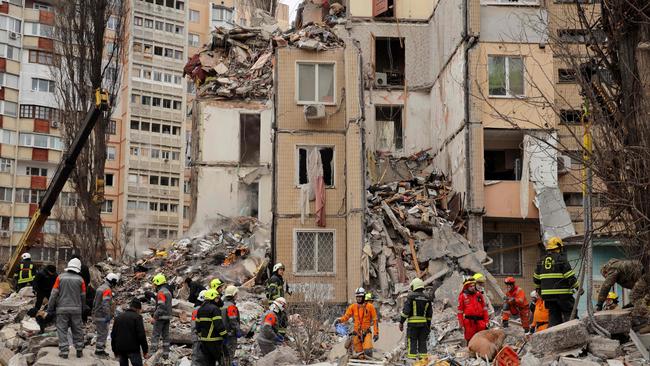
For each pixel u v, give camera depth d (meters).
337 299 26.94
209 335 15.41
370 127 33.38
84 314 20.06
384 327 20.52
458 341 19.67
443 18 31.83
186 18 74.19
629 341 13.37
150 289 27.30
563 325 13.58
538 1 28.94
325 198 27.78
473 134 28.11
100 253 33.59
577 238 26.19
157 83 71.44
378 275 25.78
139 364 15.55
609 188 12.90
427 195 29.33
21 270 27.34
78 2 35.72
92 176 34.56
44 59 66.12
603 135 13.05
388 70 34.81
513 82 28.52
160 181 70.12
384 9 34.31
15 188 63.97
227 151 34.72
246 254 29.14
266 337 17.86
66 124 34.91
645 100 12.70
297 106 28.52
